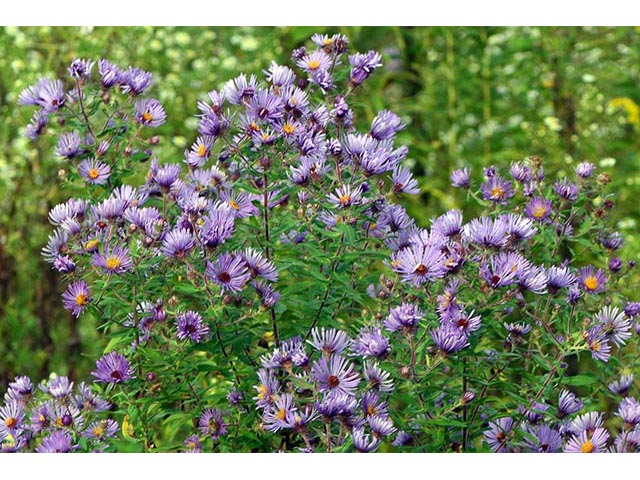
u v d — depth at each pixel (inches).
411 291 30.5
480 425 32.9
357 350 29.6
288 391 30.1
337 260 32.2
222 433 32.7
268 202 33.2
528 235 31.0
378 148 32.4
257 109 32.0
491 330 33.2
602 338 31.9
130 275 31.9
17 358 51.8
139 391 33.5
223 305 30.4
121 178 35.8
